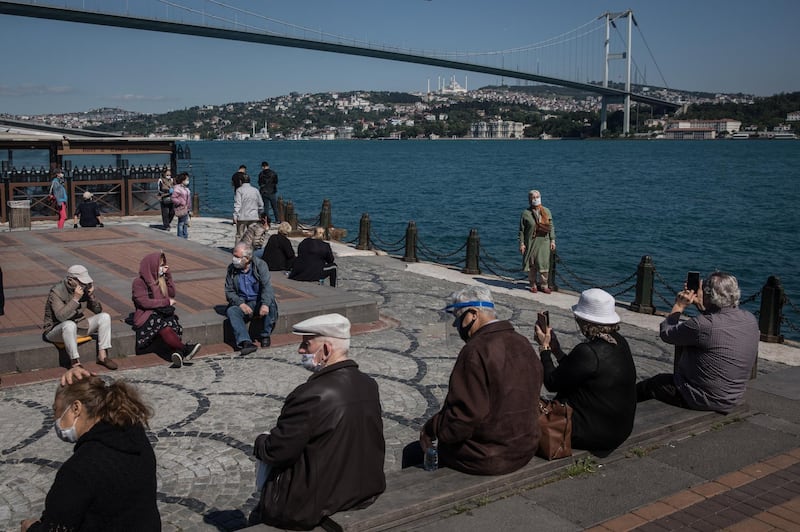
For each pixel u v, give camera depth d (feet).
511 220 118.52
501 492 14.08
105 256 47.11
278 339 31.04
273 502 12.51
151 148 80.48
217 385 25.18
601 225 111.14
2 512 16.40
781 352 30.73
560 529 12.94
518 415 13.73
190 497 17.15
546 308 38.65
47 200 75.56
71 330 26.16
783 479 15.23
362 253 56.65
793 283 70.03
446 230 104.99
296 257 39.75
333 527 12.41
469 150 583.17
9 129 135.64
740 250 88.89
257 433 20.98
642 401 19.65
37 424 21.56
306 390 12.25
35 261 45.24
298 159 408.67
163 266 27.91
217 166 310.45
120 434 10.64
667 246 91.40
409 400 24.02
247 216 54.80
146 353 28.60
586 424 15.25
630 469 15.49
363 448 12.51
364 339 31.53
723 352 17.99
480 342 13.50
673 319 18.70
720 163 335.67
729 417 18.51
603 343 15.29
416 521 13.02
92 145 76.79
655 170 278.87
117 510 10.44
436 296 41.09
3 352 25.99
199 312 31.94
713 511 13.76
